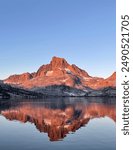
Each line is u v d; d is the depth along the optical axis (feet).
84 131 212.43
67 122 299.17
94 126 247.29
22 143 163.02
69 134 197.06
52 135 193.77
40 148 147.23
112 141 162.91
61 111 508.53
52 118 354.74
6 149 147.02
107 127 235.61
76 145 152.56
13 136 192.13
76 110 540.11
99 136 184.03
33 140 172.76
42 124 276.62
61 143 159.63
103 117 352.69
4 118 346.33
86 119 330.34
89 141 164.04
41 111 508.53
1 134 202.59
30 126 255.91
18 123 284.20
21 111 502.38
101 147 146.00
